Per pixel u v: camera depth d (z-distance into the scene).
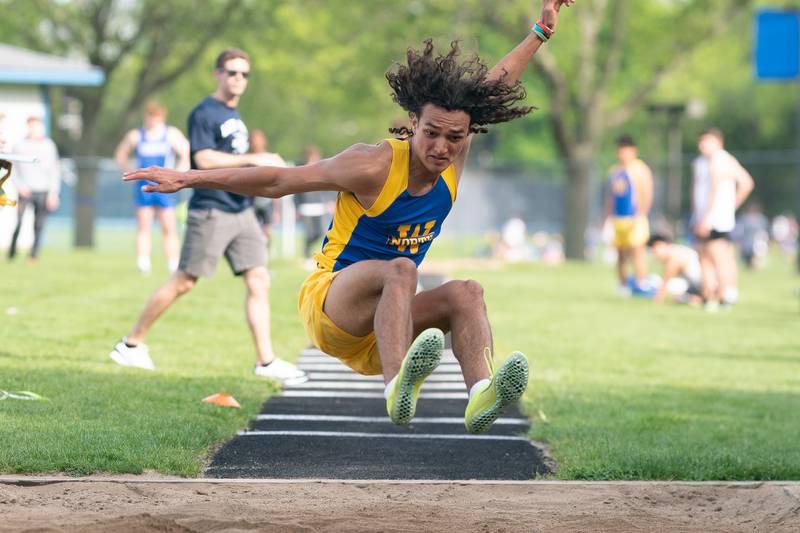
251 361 25.22
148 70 86.19
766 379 25.80
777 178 137.38
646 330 34.84
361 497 14.15
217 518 12.59
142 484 14.37
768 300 47.22
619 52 82.88
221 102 22.72
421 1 79.69
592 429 18.70
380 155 12.38
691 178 115.62
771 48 62.31
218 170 12.32
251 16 85.25
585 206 78.19
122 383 21.19
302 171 12.36
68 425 17.12
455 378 24.88
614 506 13.93
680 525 12.98
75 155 86.38
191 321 32.38
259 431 18.42
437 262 70.81
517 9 76.62
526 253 78.81
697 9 81.62
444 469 16.12
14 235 52.19
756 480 15.52
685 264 45.00
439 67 12.09
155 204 47.50
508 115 12.40
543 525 12.81
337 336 12.75
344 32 83.19
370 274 12.26
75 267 50.47
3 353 24.28
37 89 64.94
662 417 20.12
